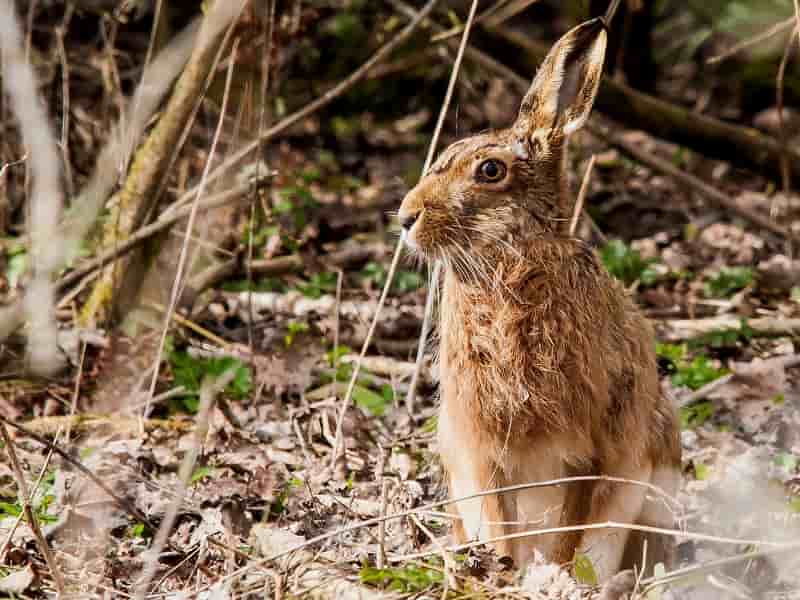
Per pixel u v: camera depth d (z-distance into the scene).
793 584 8.08
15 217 15.03
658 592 7.31
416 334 12.95
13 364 11.81
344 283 14.25
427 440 10.39
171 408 11.30
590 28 8.31
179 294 11.00
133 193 12.27
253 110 13.80
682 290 14.60
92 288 13.02
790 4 17.62
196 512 8.99
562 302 7.90
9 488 9.42
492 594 7.39
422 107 20.92
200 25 11.97
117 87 12.35
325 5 18.84
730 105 20.36
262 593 7.46
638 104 15.34
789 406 10.96
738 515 9.32
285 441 10.50
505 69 14.73
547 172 8.23
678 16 20.73
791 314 13.63
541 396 7.86
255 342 12.69
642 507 8.51
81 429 10.66
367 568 7.54
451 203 8.07
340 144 19.83
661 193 18.06
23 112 5.71
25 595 7.68
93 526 8.78
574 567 7.98
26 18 16.34
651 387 8.50
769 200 17.62
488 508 8.10
